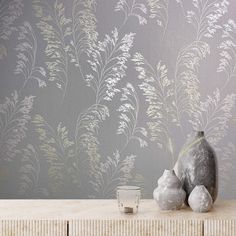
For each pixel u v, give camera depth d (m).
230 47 2.95
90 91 2.92
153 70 2.93
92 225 1.88
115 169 2.93
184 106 2.94
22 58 2.91
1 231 1.87
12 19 2.91
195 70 2.95
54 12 2.92
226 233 1.90
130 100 2.93
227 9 2.95
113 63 2.93
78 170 2.93
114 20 2.93
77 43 2.92
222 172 2.95
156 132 2.93
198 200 1.99
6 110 2.91
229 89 2.95
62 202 2.20
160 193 2.02
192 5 2.95
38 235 1.88
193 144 2.10
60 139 2.93
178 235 1.89
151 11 2.93
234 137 2.96
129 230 1.89
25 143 2.92
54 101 2.92
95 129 2.93
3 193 2.92
